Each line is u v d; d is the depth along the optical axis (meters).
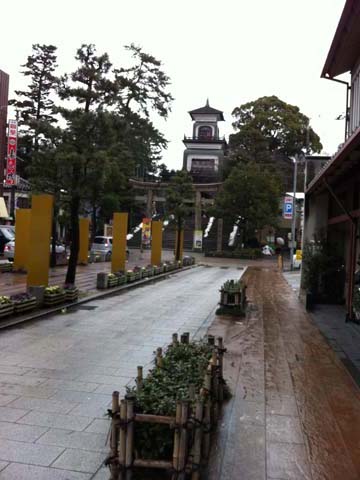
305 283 15.11
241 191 46.84
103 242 35.97
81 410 5.60
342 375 7.20
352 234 11.40
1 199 32.78
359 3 8.89
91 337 9.61
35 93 37.72
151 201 56.03
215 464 4.32
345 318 11.77
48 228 12.88
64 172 15.04
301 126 62.19
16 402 5.79
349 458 4.50
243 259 47.75
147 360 7.95
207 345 6.11
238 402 5.93
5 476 4.07
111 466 3.92
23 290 15.59
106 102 15.94
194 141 66.19
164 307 14.09
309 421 5.37
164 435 3.95
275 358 8.16
